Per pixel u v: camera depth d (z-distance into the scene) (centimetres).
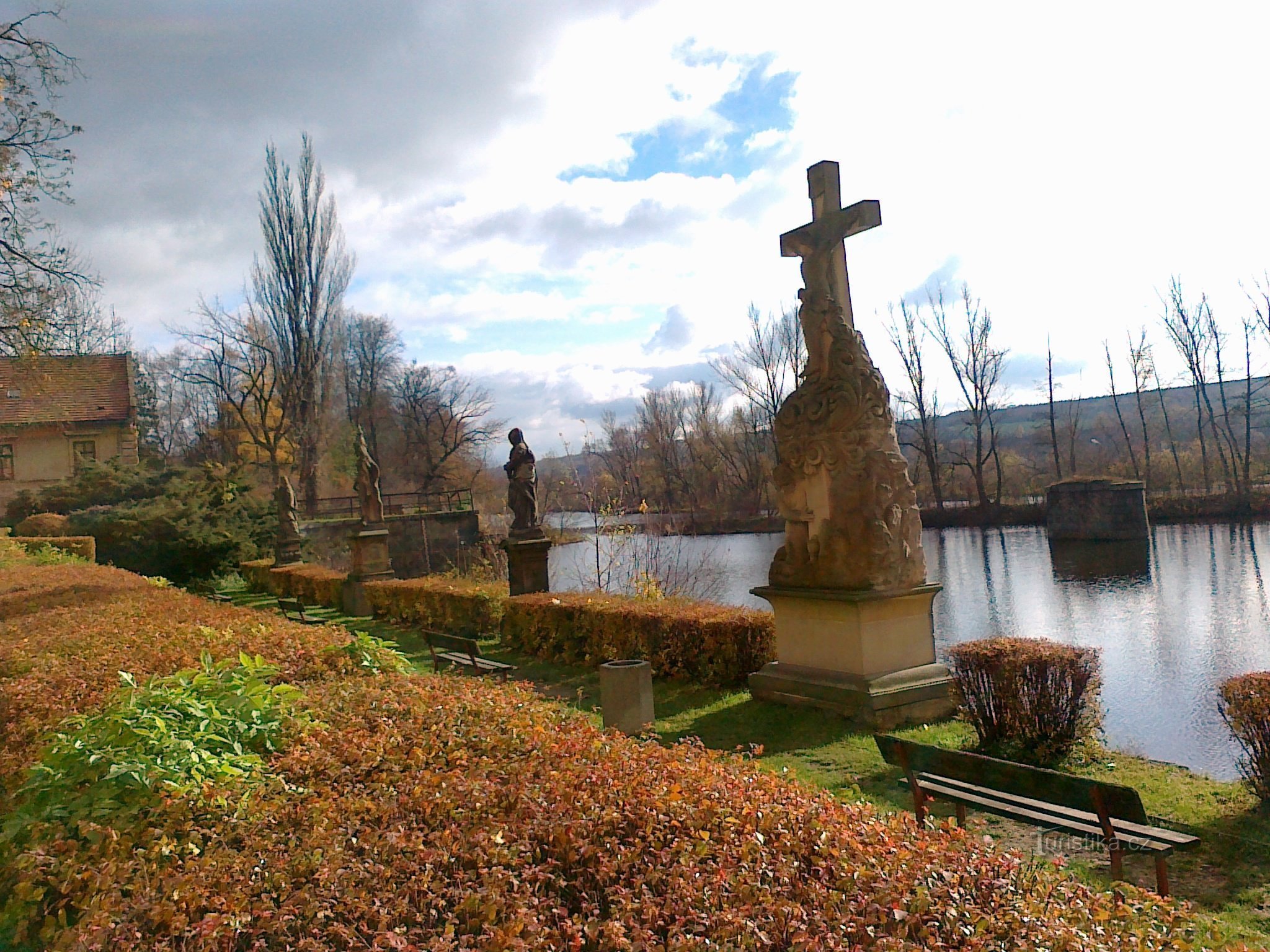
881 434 776
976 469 4406
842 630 762
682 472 4372
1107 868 446
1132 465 4369
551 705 553
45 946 286
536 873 289
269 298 4219
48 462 3578
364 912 271
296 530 2698
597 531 1867
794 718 758
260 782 387
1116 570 2359
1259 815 509
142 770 367
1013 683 643
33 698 565
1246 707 532
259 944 261
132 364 4656
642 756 406
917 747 461
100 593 1293
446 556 3650
